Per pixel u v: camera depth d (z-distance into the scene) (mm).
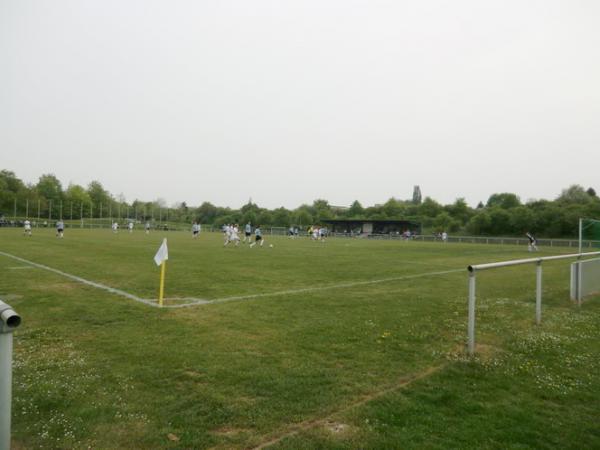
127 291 11250
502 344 7062
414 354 6359
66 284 12180
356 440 3773
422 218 88750
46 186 114375
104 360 5742
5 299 9852
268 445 3666
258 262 20516
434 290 12781
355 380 5238
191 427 3953
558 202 76812
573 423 4273
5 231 53906
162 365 5566
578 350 6840
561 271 19672
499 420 4277
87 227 91125
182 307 9289
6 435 3033
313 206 124938
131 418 4094
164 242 9641
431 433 3963
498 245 51344
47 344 6441
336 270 17719
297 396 4699
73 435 3752
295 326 7785
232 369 5473
